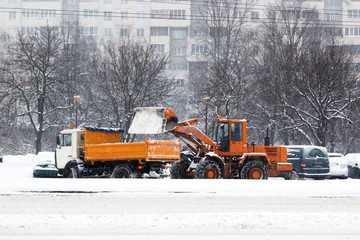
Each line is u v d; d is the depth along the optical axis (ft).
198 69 502.38
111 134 175.63
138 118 159.33
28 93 356.18
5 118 356.18
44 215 90.22
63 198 111.55
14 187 126.62
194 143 165.48
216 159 161.38
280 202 110.52
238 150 167.32
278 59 350.02
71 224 83.76
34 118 447.83
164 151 157.38
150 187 127.03
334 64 310.24
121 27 643.45
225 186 130.72
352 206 107.04
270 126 342.85
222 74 370.73
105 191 121.39
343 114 309.63
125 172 159.12
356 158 230.07
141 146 155.33
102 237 75.00
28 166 257.34
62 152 177.99
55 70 363.97
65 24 599.57
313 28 432.66
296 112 318.24
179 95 467.11
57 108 359.25
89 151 167.32
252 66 403.13
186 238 74.79
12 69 367.66
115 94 333.83
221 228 82.58
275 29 407.03
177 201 108.88
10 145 397.80
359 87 317.83
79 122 363.35
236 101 352.90
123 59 338.54
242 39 469.16
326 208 104.32
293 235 78.38
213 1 507.71
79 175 170.60
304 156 201.87
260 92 340.39
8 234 76.84
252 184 136.98
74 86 383.04
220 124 168.04
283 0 570.05
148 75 341.82
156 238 74.59
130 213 94.94
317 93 312.09
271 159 174.29
